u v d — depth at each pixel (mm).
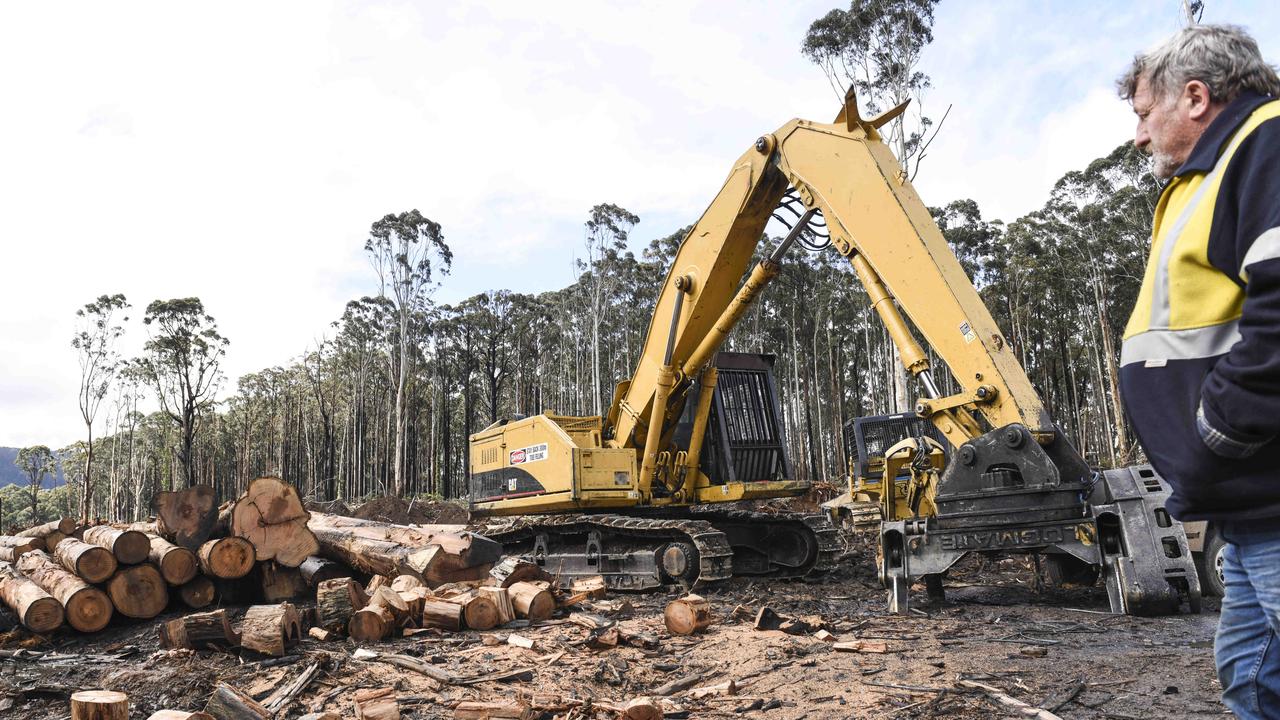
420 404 76312
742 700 5031
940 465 9773
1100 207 44250
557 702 4797
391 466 72250
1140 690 4770
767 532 11906
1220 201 1768
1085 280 45625
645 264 58219
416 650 6520
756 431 12266
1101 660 5516
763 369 12609
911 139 32625
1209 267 1800
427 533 9602
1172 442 1839
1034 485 7277
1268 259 1568
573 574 11797
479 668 5941
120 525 9695
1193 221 1827
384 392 75688
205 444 80000
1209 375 1714
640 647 6559
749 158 10023
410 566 8852
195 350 56375
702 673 5773
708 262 10688
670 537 10617
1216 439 1693
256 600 9141
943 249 7996
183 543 8594
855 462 16625
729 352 12328
